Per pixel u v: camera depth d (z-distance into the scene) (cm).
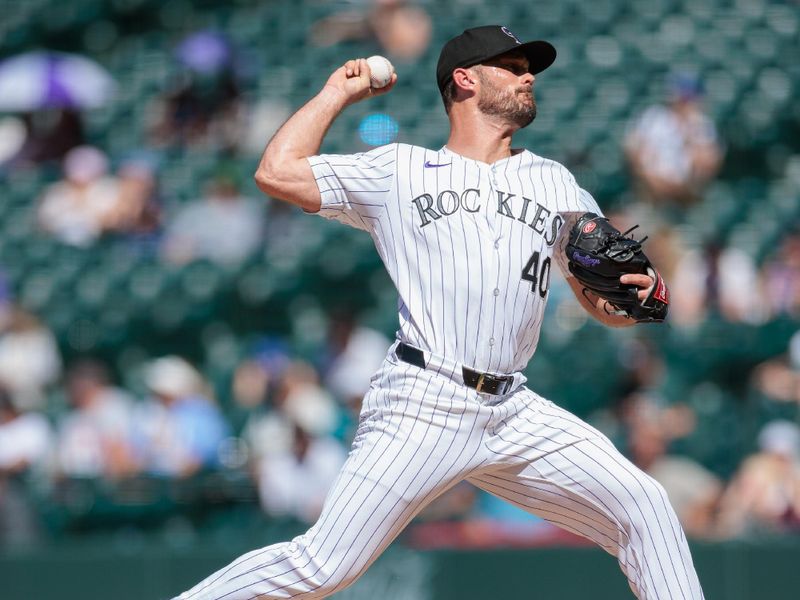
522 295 1297
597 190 3525
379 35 3950
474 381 1288
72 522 2817
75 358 3359
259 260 3447
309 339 3216
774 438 2784
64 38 4266
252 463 2861
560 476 1326
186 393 2923
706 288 3191
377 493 1285
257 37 4000
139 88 3969
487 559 2514
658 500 1315
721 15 3972
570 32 3931
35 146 3781
